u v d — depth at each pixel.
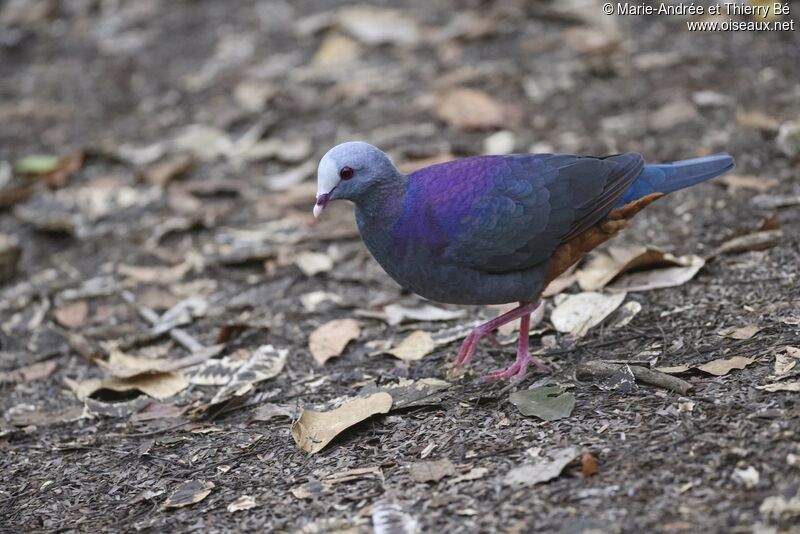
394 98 15.39
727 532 6.19
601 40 15.45
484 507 6.81
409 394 8.62
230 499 7.57
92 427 9.24
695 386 7.85
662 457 6.99
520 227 8.24
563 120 13.93
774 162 12.02
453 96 14.55
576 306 9.70
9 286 12.36
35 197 14.50
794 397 7.35
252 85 16.45
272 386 9.47
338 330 10.23
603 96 14.34
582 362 8.64
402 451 7.80
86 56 18.56
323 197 8.16
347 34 17.28
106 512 7.73
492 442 7.64
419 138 14.16
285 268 11.91
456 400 8.47
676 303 9.45
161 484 7.98
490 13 17.16
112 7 20.09
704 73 14.38
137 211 13.77
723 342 8.50
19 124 16.59
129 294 11.80
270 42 17.83
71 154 15.14
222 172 14.49
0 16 20.19
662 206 11.62
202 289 11.74
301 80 16.39
